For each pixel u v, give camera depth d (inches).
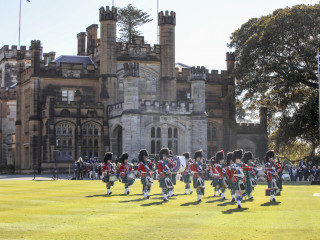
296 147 2901.1
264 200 1032.8
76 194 1171.3
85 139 2832.2
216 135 3149.6
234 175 903.1
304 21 2532.0
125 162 1200.8
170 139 2684.5
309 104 2492.6
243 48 2733.8
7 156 3671.3
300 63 2669.8
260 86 2667.3
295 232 608.7
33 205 900.6
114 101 3004.4
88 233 603.8
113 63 3038.9
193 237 579.5
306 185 1697.8
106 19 3041.3
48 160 2741.1
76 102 2817.4
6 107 3750.0
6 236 582.6
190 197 1131.9
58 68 3019.2
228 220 709.9
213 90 3366.1
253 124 3262.8
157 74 3203.7
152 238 574.2
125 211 816.9
